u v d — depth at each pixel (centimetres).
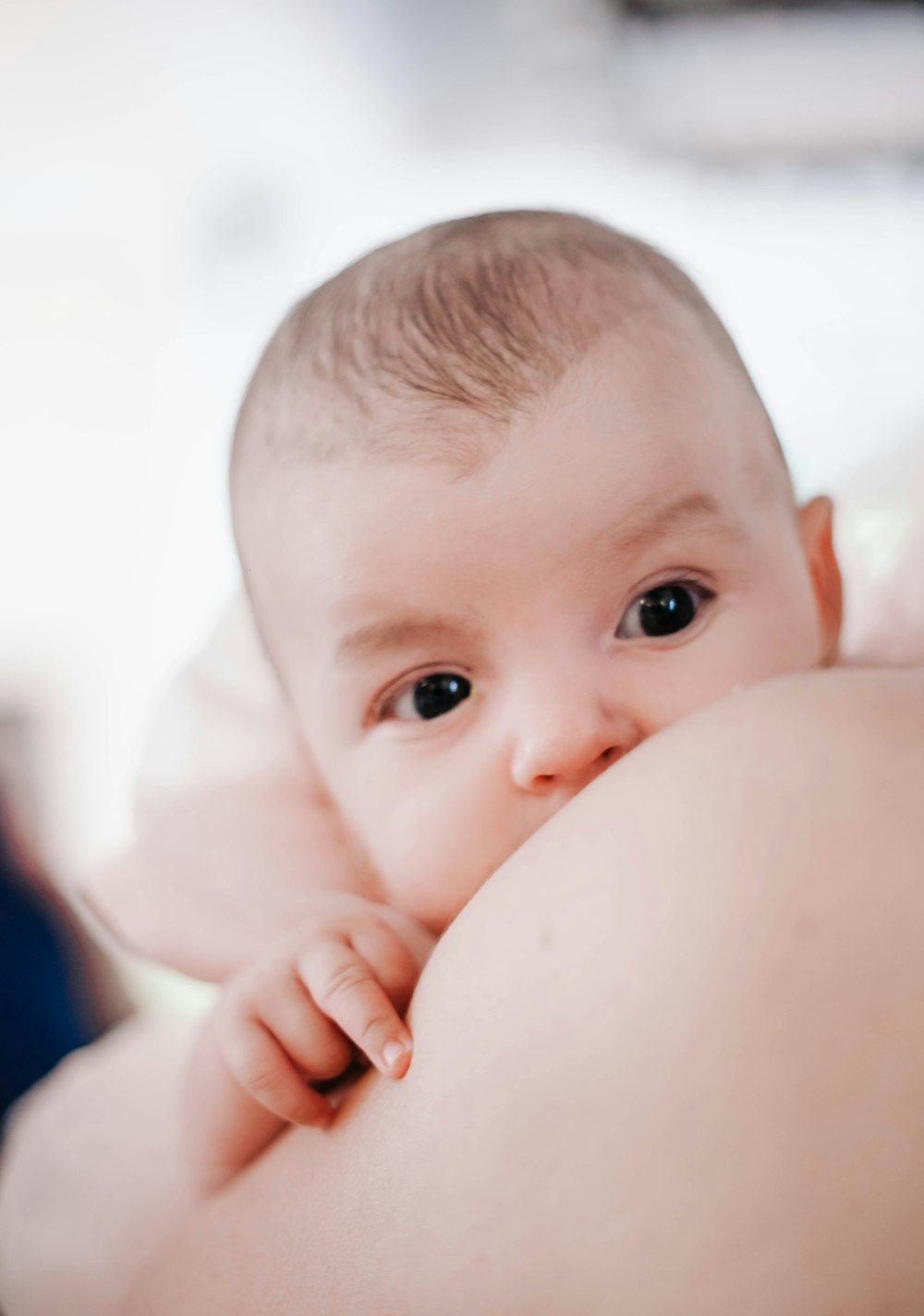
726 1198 33
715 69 247
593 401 61
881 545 95
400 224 280
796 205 256
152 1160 85
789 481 75
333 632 65
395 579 61
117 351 290
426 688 65
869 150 256
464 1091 40
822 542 79
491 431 61
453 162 274
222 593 272
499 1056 39
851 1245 31
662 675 60
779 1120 33
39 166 259
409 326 67
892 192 254
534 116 265
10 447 283
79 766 238
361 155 273
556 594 60
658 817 40
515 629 60
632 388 62
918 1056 32
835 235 248
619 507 60
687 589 62
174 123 254
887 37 239
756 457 68
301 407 68
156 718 103
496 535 59
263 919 75
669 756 42
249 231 279
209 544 282
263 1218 49
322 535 64
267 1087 53
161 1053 103
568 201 272
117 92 236
